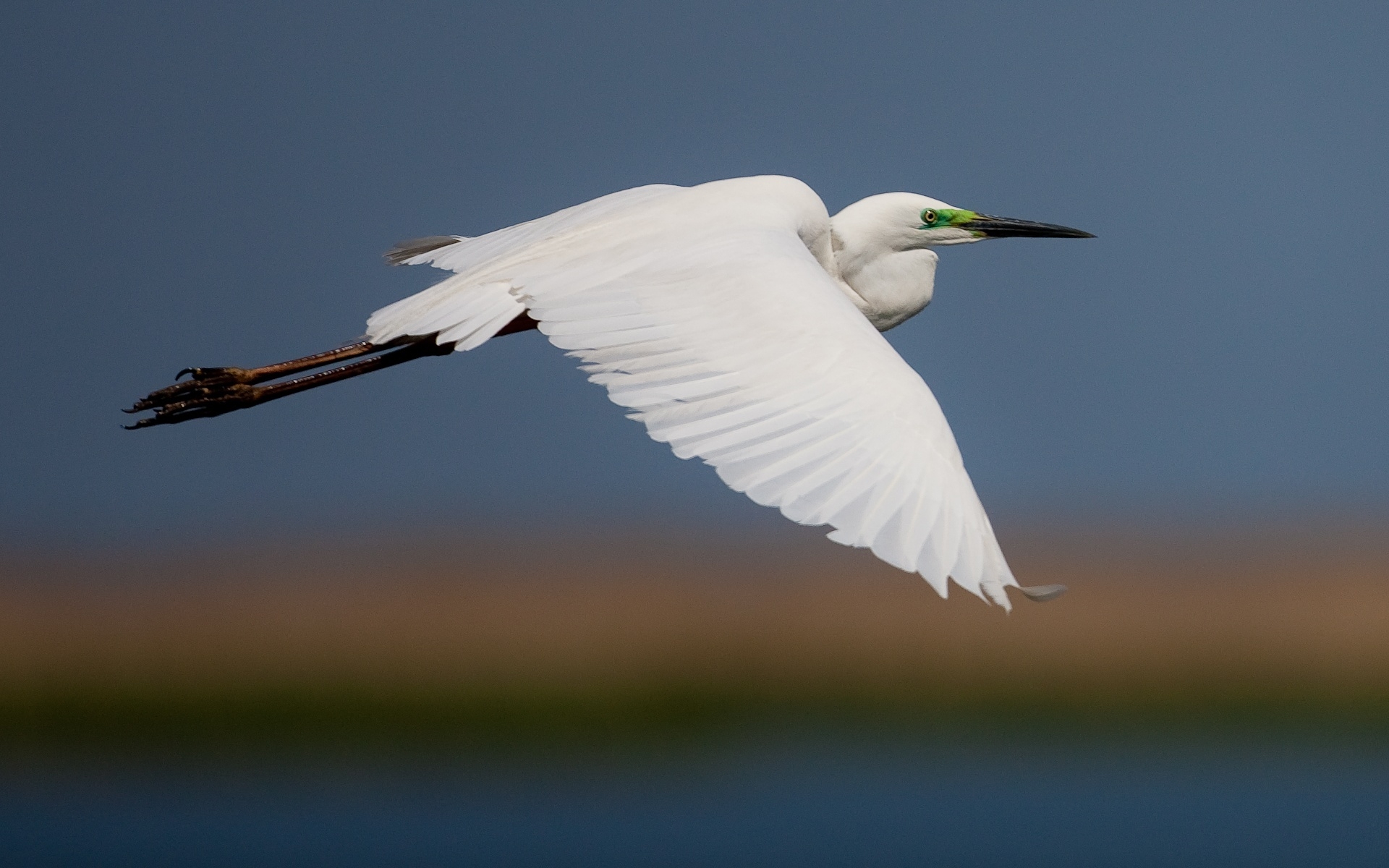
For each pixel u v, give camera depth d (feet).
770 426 24.50
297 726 111.96
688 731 110.11
